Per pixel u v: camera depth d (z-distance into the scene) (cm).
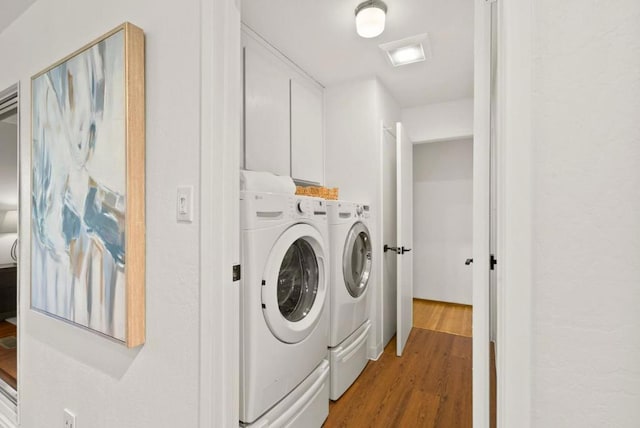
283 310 157
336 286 188
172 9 101
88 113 115
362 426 167
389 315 285
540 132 57
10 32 164
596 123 53
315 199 165
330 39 202
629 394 52
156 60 105
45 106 134
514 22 59
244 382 121
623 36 52
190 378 96
